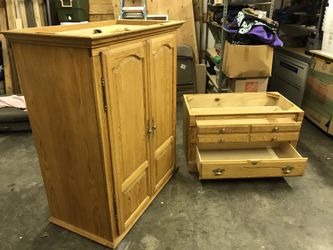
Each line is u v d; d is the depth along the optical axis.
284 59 3.43
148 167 1.80
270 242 1.63
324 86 2.80
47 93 1.36
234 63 2.68
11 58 3.50
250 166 2.02
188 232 1.71
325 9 2.92
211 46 4.09
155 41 1.58
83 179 1.50
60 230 1.74
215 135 2.07
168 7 3.57
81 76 1.22
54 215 1.78
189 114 2.11
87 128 1.33
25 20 3.43
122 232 1.66
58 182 1.62
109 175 1.43
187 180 2.19
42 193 2.06
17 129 2.93
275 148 2.36
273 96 2.51
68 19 3.25
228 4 3.00
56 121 1.41
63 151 1.49
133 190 1.68
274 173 2.05
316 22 3.43
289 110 2.17
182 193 2.04
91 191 1.51
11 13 3.36
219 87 3.22
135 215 1.76
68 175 1.55
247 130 2.07
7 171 2.31
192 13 3.62
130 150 1.57
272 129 2.07
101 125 1.29
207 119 2.11
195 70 3.71
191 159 2.25
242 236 1.68
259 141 2.14
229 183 2.15
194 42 3.73
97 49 1.16
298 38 3.66
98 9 3.55
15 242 1.66
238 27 2.72
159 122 1.84
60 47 1.21
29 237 1.69
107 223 1.55
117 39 1.24
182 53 3.55
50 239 1.67
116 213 1.55
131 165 1.61
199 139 2.08
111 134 1.36
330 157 2.49
